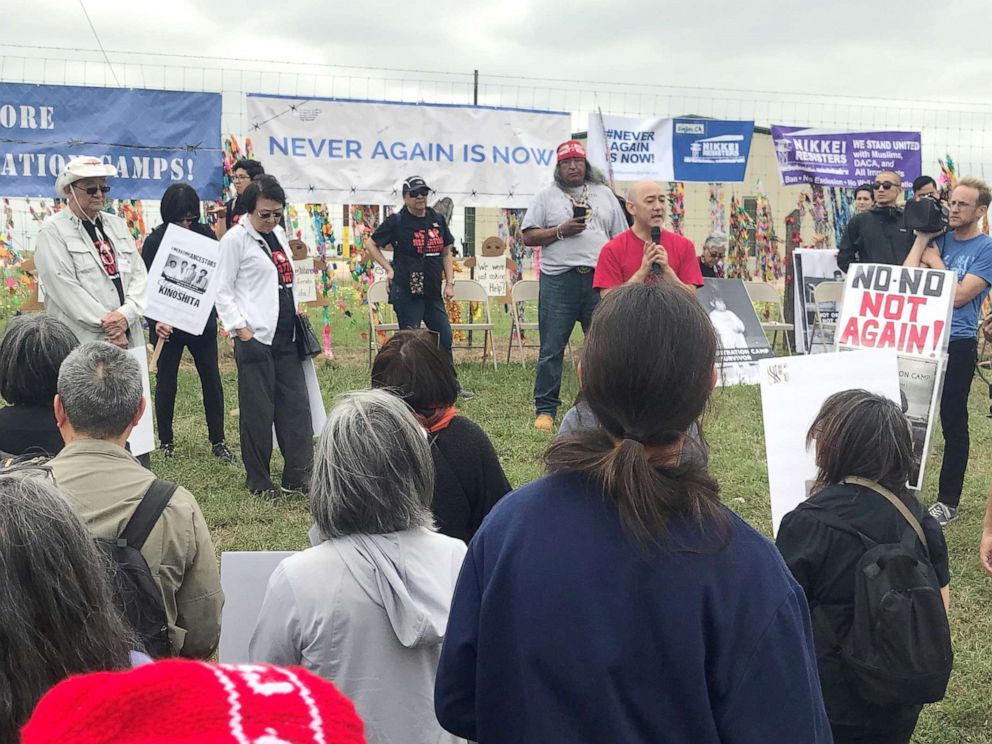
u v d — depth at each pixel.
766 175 13.45
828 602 2.52
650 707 1.38
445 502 2.95
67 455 2.38
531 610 1.42
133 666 1.44
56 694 0.79
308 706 0.79
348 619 2.03
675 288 1.54
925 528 2.64
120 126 9.20
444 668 1.57
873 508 2.55
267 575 2.54
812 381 3.71
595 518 1.45
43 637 1.29
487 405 8.41
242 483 6.18
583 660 1.38
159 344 6.67
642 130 10.75
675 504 1.42
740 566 1.42
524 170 10.57
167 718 0.75
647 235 6.40
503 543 1.50
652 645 1.38
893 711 2.49
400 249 8.73
